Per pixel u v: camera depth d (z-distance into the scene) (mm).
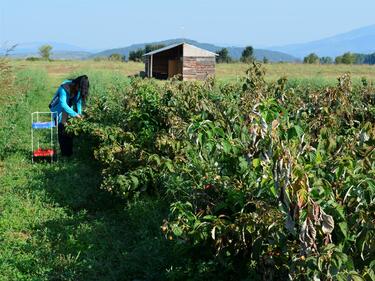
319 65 66250
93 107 13805
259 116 5031
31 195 9695
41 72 35000
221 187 5578
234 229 4953
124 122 11203
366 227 4191
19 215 8695
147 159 8750
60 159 12750
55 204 9266
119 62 65375
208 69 44281
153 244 6789
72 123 12523
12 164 12164
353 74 50781
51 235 7941
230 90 11484
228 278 5555
